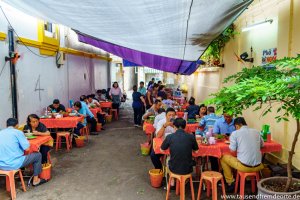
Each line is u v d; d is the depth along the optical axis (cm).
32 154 565
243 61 841
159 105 857
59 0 363
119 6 366
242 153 500
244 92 330
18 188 572
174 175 497
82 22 462
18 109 798
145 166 711
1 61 715
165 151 532
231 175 545
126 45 656
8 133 527
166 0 344
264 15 725
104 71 1844
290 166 411
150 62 1143
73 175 648
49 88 1023
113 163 734
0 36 702
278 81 320
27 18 851
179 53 771
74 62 1290
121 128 1221
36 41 905
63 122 843
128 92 3070
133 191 562
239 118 524
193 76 1633
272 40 685
